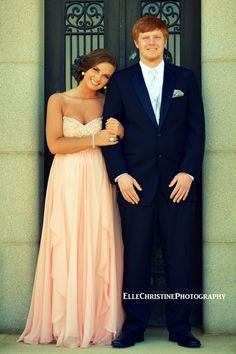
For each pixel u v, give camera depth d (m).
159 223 5.00
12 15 5.45
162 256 5.59
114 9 5.68
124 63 5.65
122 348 4.90
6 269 5.39
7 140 5.41
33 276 5.38
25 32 5.44
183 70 5.05
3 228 5.40
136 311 5.01
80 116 5.14
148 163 4.93
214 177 5.31
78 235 5.02
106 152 4.97
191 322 5.54
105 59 5.10
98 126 5.12
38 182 5.41
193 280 5.52
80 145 5.01
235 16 5.33
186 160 4.92
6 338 5.23
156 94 5.01
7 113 5.43
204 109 5.34
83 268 5.01
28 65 5.43
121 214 5.02
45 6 5.70
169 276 4.98
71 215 5.02
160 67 5.04
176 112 4.95
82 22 5.71
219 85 5.33
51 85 5.69
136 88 4.97
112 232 5.06
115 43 5.67
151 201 4.91
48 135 5.12
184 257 4.95
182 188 4.88
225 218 5.30
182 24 5.63
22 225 5.39
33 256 5.38
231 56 5.33
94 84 5.12
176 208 4.93
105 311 5.05
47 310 5.06
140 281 5.00
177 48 5.64
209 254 5.31
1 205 5.40
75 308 4.95
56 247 5.03
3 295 5.39
